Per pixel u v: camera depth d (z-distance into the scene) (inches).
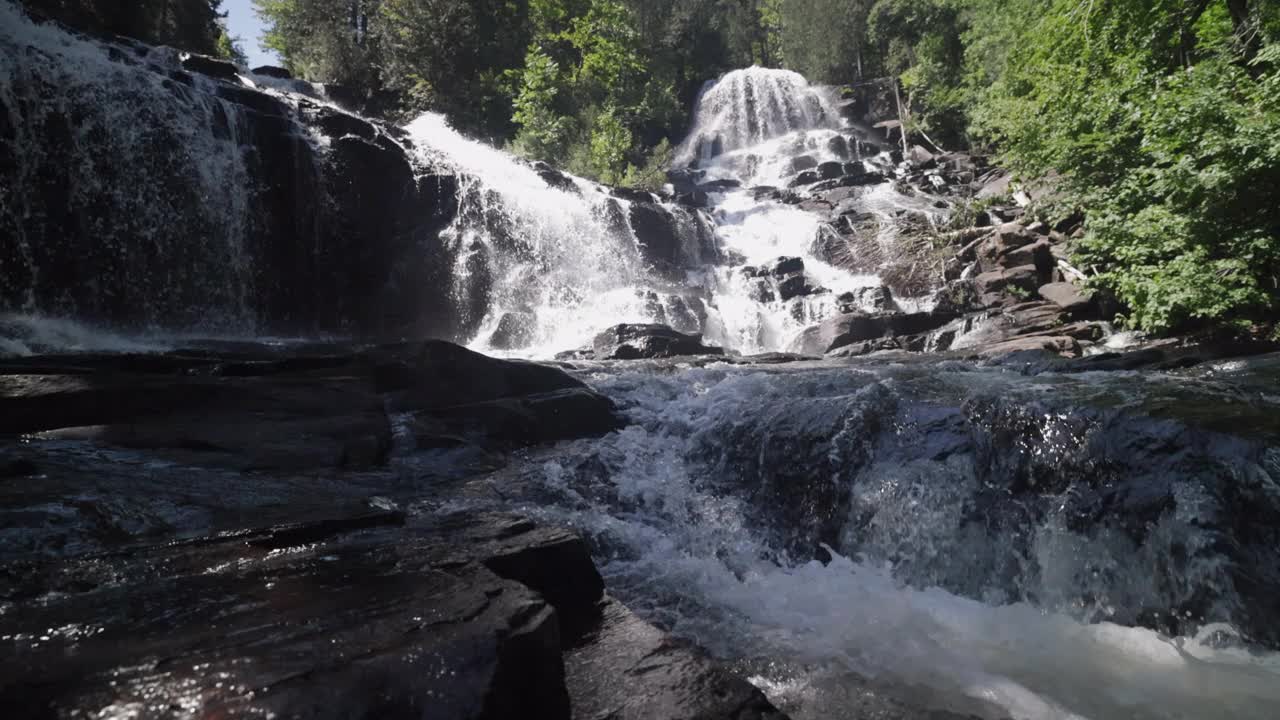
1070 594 157.3
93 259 450.0
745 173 1195.9
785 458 216.7
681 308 644.1
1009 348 440.8
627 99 1154.7
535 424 262.2
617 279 724.7
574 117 1037.8
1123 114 469.7
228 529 114.7
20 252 416.8
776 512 209.5
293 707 56.4
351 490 164.4
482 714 64.4
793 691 116.4
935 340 535.8
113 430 183.6
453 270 625.3
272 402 220.2
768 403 251.6
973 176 937.5
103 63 463.5
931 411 203.6
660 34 1380.4
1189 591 142.4
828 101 1349.7
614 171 965.2
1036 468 174.6
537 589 117.2
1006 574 167.2
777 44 1664.6
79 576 89.8
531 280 666.2
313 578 92.8
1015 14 771.4
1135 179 425.7
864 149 1175.0
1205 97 378.6
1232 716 111.9
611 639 107.7
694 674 95.3
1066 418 177.5
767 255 810.2
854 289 680.4
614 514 200.5
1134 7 538.9
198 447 182.1
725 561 185.0
